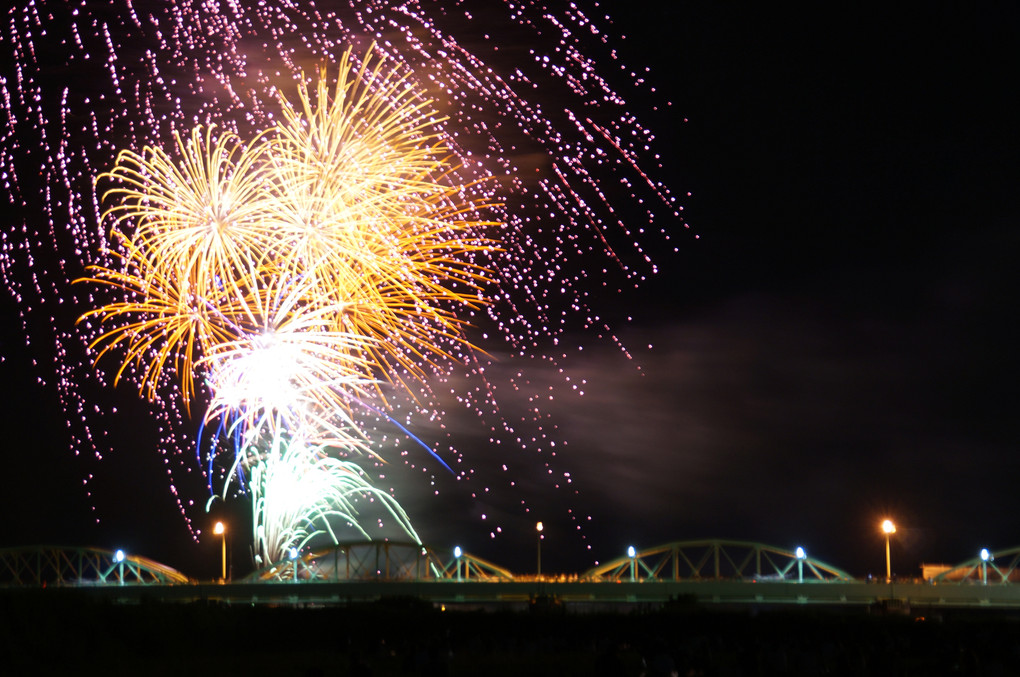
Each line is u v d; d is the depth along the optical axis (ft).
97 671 178.40
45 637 191.01
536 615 242.37
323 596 428.97
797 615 236.84
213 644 217.36
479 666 175.73
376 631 231.91
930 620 233.35
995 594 374.43
